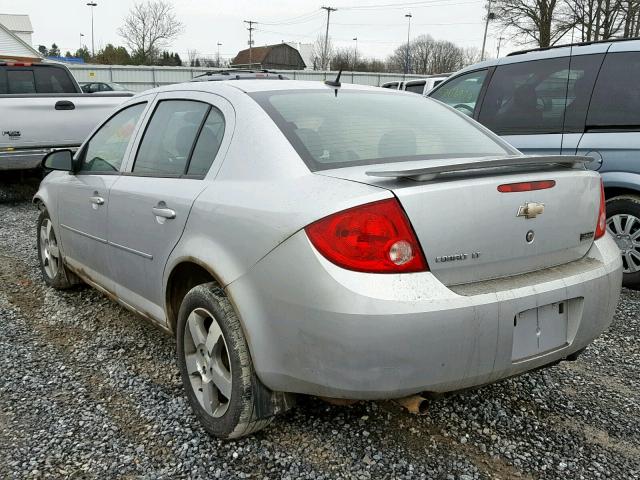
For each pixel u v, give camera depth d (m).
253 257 2.38
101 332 4.04
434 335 2.12
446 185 2.22
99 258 3.78
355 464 2.55
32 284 5.08
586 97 4.85
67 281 4.67
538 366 2.44
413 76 41.91
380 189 2.19
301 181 2.40
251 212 2.42
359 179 2.30
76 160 4.21
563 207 2.54
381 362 2.10
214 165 2.81
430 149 2.84
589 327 2.57
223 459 2.60
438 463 2.56
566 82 5.00
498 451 2.66
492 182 2.31
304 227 2.21
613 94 4.70
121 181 3.47
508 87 5.45
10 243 6.56
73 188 4.07
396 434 2.77
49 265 4.80
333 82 3.36
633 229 4.77
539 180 2.45
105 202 3.57
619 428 2.85
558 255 2.57
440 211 2.19
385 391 2.14
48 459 2.61
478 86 5.82
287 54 82.81
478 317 2.18
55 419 2.94
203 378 2.75
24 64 9.69
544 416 2.95
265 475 2.49
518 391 3.19
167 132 3.30
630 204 4.70
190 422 2.89
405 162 2.60
